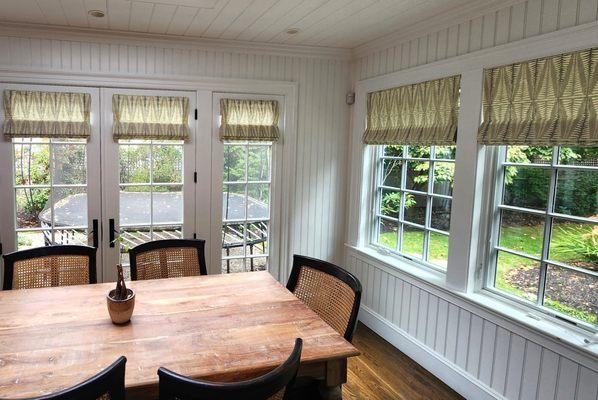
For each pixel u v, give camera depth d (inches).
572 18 87.4
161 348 70.2
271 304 90.5
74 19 125.4
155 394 62.0
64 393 45.3
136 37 141.4
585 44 84.1
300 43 152.6
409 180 143.4
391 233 152.9
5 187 137.5
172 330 77.0
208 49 150.7
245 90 155.9
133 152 147.9
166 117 148.1
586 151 89.9
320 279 95.5
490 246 112.9
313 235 171.5
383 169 157.0
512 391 101.6
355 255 165.8
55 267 104.8
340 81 167.6
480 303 108.3
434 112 124.0
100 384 48.4
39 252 103.8
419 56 130.6
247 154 160.7
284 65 160.1
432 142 123.9
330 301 91.1
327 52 161.0
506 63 100.9
